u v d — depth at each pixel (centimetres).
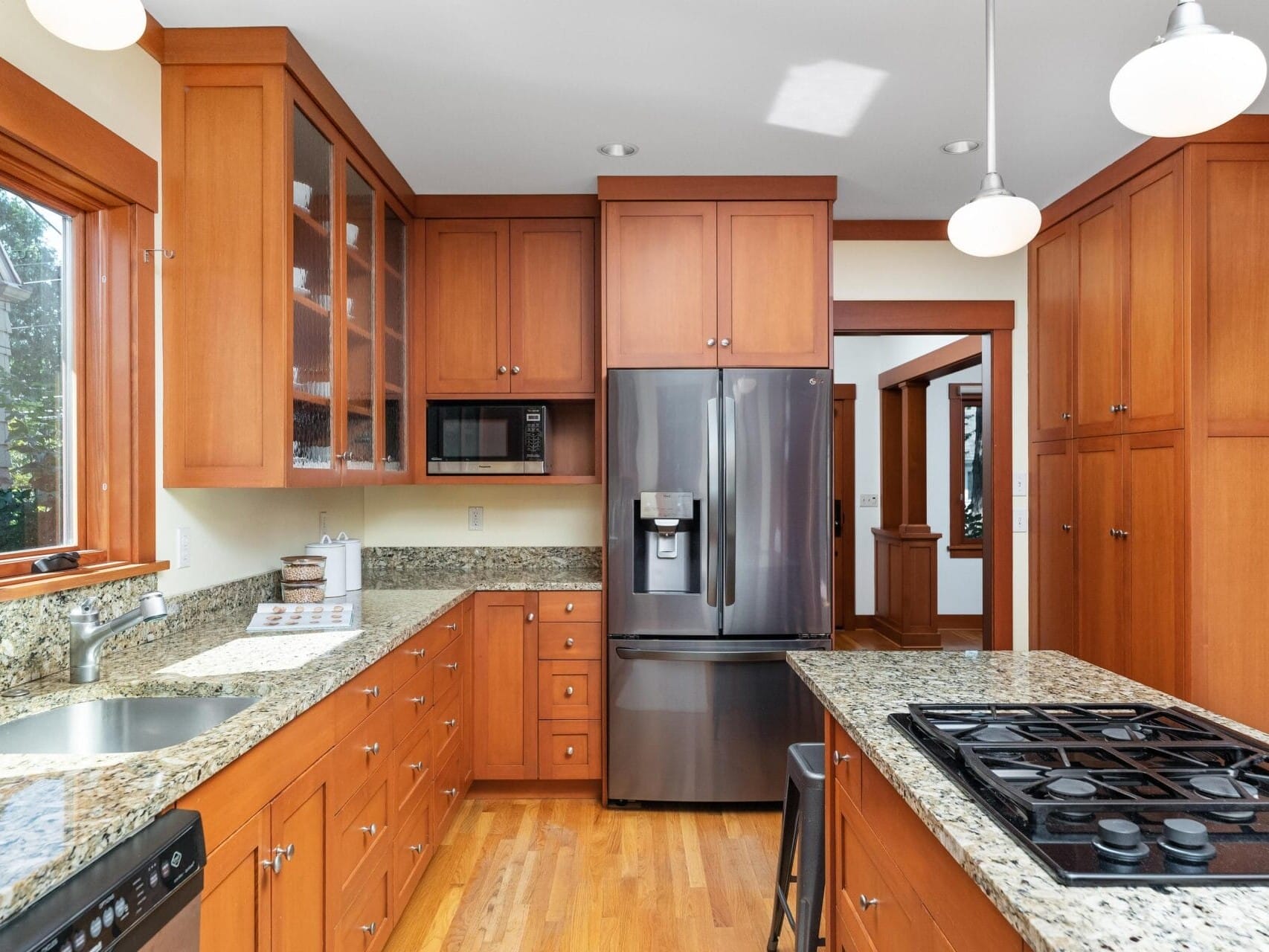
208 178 205
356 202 261
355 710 181
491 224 330
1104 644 301
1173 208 261
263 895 137
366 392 270
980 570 630
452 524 365
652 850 271
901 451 616
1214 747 118
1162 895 80
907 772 115
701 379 297
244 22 201
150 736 157
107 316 194
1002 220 152
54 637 166
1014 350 365
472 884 247
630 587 299
